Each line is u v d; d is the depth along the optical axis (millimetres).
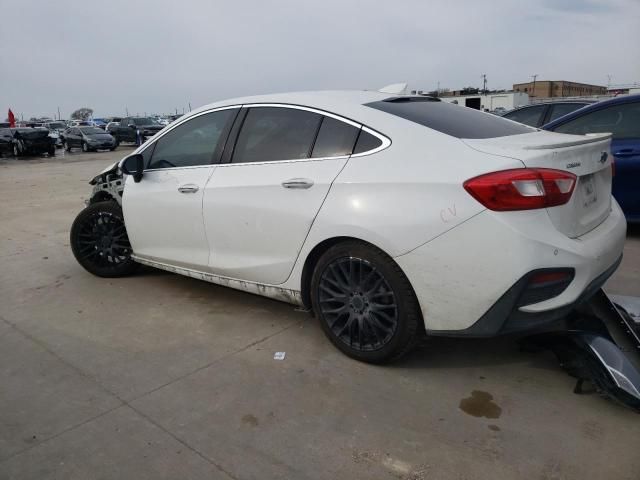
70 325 3840
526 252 2518
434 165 2750
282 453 2398
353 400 2795
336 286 3145
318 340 3496
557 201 2582
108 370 3178
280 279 3422
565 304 2648
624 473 2209
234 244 3605
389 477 2232
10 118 40156
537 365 3107
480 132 3029
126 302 4254
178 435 2543
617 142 5473
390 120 3051
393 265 2855
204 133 3895
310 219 3119
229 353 3350
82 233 4805
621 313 3020
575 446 2387
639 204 5438
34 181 14016
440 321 2785
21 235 6867
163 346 3473
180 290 4488
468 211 2594
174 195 3924
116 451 2438
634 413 2617
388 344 2975
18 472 2312
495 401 2754
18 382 3064
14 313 4094
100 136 29781
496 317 2637
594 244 2762
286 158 3346
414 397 2807
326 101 3340
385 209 2811
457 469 2264
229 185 3561
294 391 2895
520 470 2248
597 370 2652
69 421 2674
